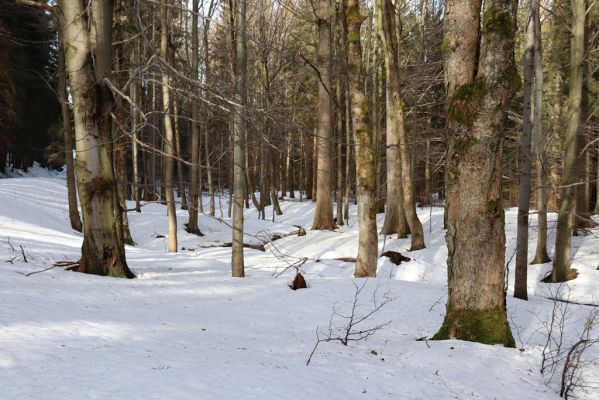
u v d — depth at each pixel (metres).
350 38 12.02
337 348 5.92
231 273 13.25
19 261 10.55
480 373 5.38
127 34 19.20
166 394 3.51
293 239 22.80
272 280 11.27
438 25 23.56
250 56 26.67
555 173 22.45
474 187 6.43
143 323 6.32
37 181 30.91
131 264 13.60
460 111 6.51
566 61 21.95
